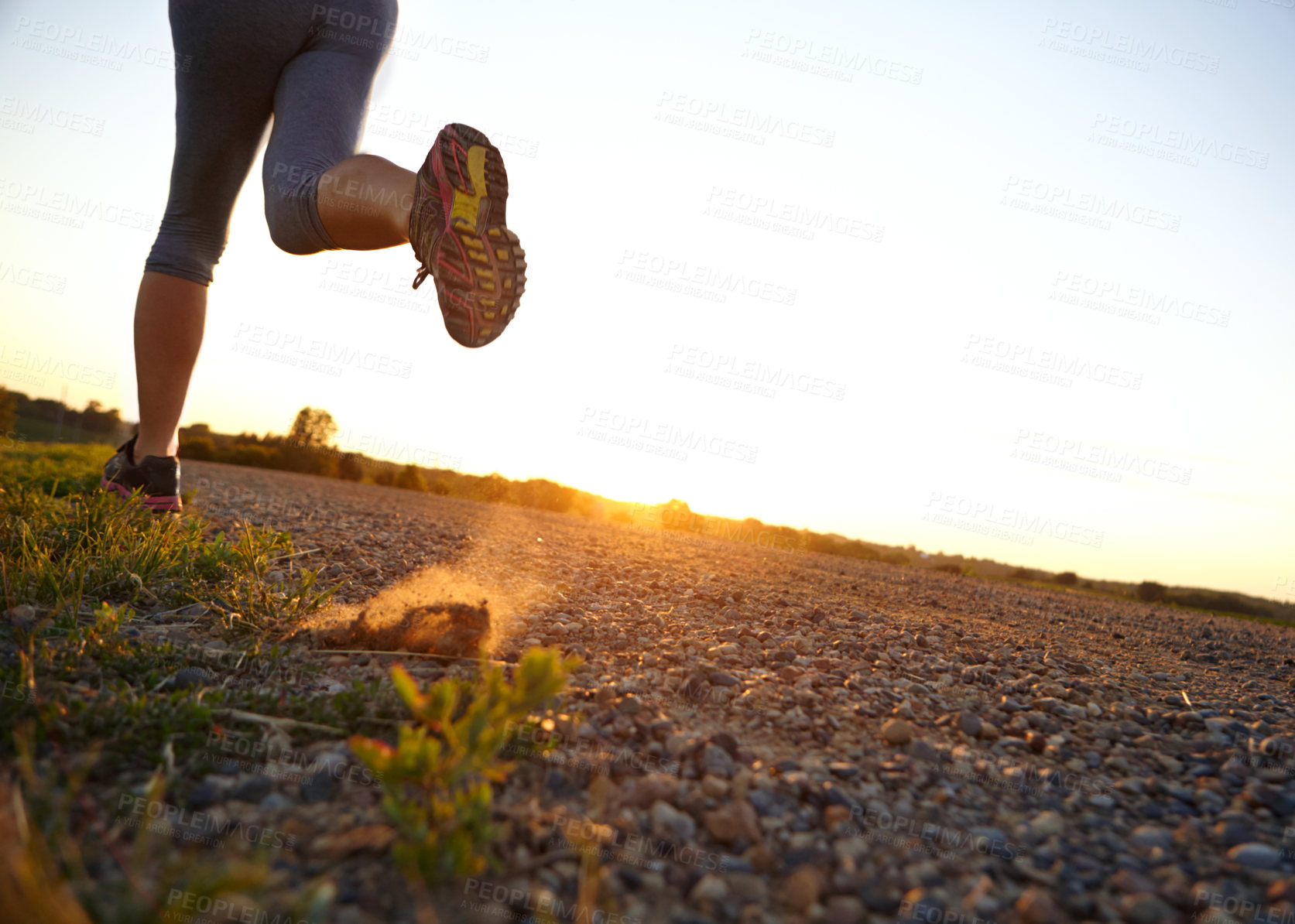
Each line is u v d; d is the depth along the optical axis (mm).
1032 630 4020
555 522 8242
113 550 2734
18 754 1372
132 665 1893
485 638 2223
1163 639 4410
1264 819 1590
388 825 1268
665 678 2178
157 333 3162
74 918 918
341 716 1674
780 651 2574
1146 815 1604
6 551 2768
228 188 3135
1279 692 2936
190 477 8586
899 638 3107
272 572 3164
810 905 1178
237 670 1973
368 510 6699
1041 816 1544
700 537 9281
